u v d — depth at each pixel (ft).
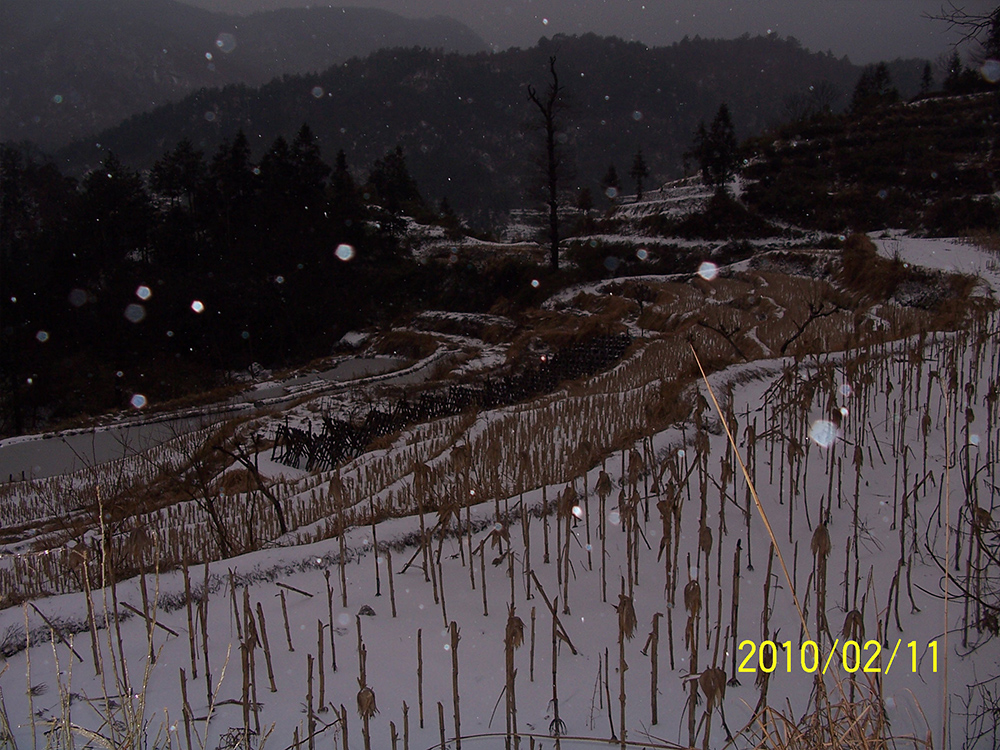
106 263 143.54
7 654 14.26
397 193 197.98
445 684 12.94
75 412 115.03
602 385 52.11
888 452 22.40
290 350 139.13
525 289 133.90
